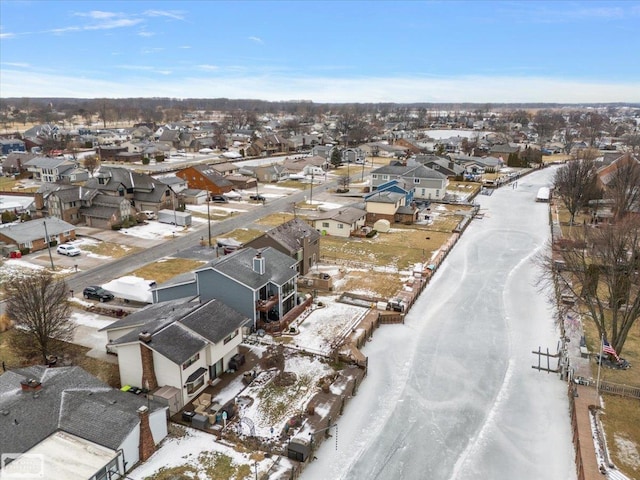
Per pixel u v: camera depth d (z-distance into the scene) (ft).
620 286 116.78
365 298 148.25
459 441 88.22
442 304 148.97
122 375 96.99
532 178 402.52
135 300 137.90
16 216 231.91
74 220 227.61
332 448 85.15
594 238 139.13
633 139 614.75
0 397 78.84
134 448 76.54
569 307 138.10
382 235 222.89
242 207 274.57
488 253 200.64
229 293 122.83
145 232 219.41
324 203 286.87
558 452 86.07
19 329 107.24
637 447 85.40
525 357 118.62
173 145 547.49
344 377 106.01
